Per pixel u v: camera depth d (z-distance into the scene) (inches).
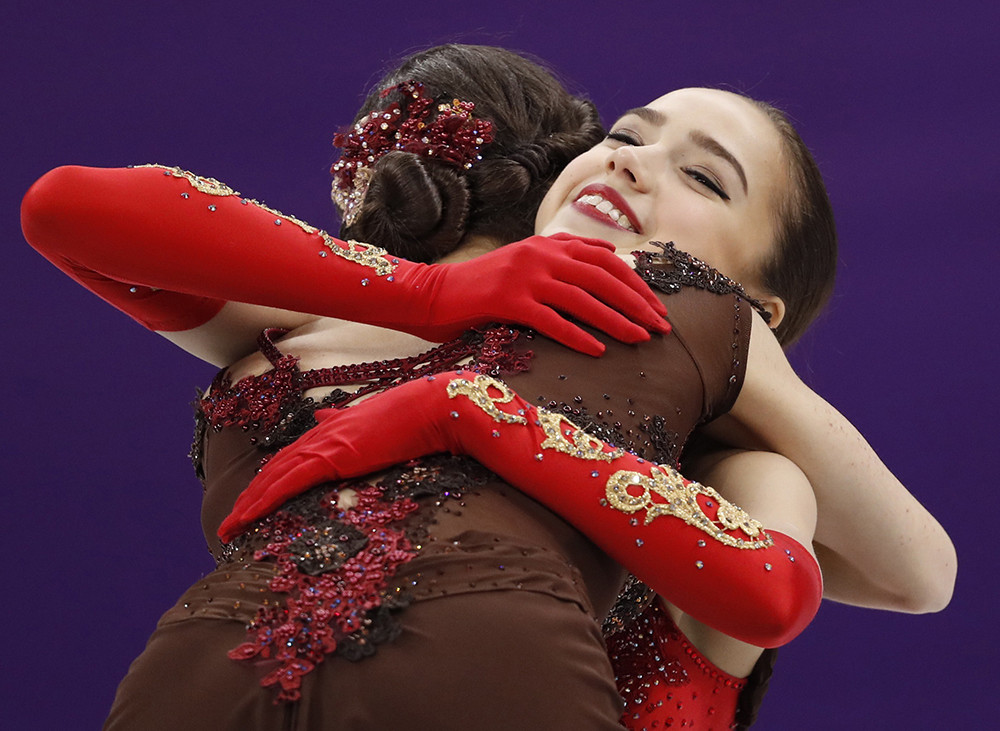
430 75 295.1
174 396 515.5
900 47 507.2
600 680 188.9
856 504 256.1
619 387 217.6
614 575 214.7
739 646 256.8
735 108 275.3
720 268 267.7
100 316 514.3
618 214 262.7
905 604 275.1
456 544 191.5
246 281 216.5
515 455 198.1
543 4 531.2
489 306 219.0
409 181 269.6
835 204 508.4
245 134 525.7
